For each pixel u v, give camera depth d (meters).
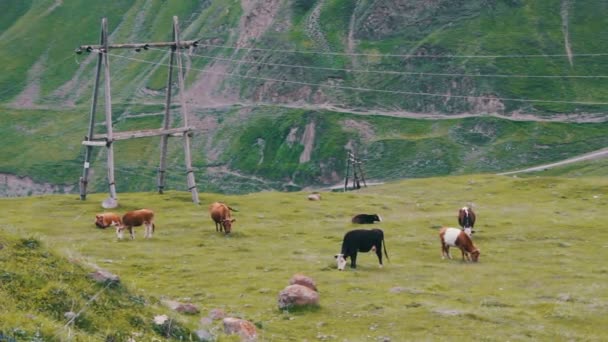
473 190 80.25
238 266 43.09
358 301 34.84
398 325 31.12
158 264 43.41
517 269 42.78
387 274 41.09
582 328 31.11
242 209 65.81
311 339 28.95
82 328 21.36
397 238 52.56
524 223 58.31
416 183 87.31
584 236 53.22
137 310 23.47
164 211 64.06
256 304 34.44
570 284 38.94
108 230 54.56
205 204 68.19
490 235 53.78
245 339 24.86
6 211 62.28
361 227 56.97
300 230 55.62
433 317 32.25
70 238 50.78
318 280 39.28
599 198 71.06
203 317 28.80
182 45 75.25
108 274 24.16
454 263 44.62
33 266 23.03
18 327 19.05
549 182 80.62
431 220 59.91
